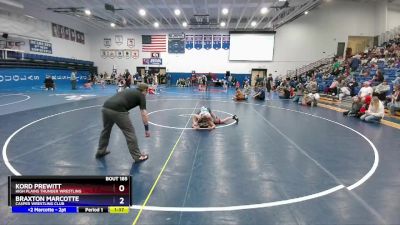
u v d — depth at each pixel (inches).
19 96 660.7
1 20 816.9
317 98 613.3
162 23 1245.7
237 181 179.8
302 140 294.5
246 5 821.9
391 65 762.2
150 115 439.2
